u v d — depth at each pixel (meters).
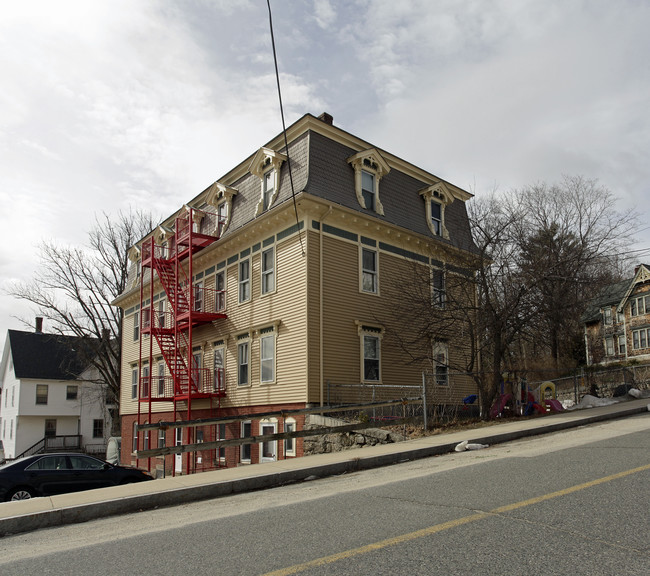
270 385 21.20
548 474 8.38
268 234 22.33
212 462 24.06
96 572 5.37
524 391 19.50
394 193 24.08
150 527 7.34
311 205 20.19
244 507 8.17
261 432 21.38
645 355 46.38
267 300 21.97
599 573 4.52
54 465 15.33
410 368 22.97
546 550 5.08
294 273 20.69
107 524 7.88
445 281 20.91
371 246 22.47
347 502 7.63
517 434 13.76
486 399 18.17
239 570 5.10
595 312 51.31
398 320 22.56
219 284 25.45
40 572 5.49
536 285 18.62
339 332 20.67
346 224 21.64
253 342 22.58
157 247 27.77
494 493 7.41
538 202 36.28
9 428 51.69
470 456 11.40
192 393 23.78
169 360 26.75
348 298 21.23
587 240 29.78
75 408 51.69
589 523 5.81
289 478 10.41
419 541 5.54
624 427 13.59
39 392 50.41
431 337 20.11
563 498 6.86
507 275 18.77
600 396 23.19
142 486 9.73
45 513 8.01
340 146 22.47
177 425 12.18
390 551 5.30
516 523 5.95
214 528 6.78
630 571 4.53
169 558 5.65
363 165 22.59
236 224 24.20
